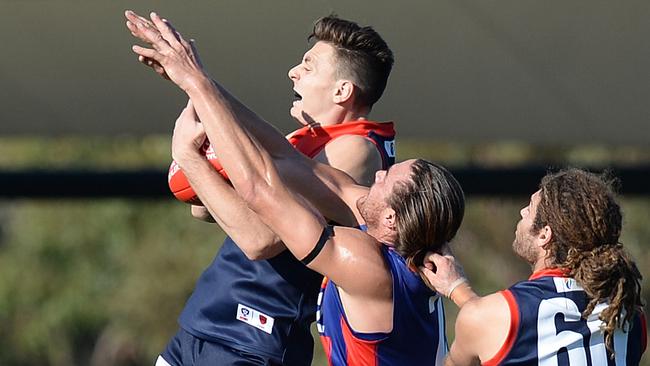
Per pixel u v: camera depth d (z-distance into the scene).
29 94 35.44
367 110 20.12
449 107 35.81
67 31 32.28
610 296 17.42
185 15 31.41
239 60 33.03
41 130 37.44
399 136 38.00
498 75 34.06
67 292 82.19
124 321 79.31
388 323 17.45
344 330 17.69
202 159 18.48
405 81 34.38
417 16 31.45
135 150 67.75
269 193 17.33
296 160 18.73
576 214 17.48
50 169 39.91
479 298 17.75
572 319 17.44
